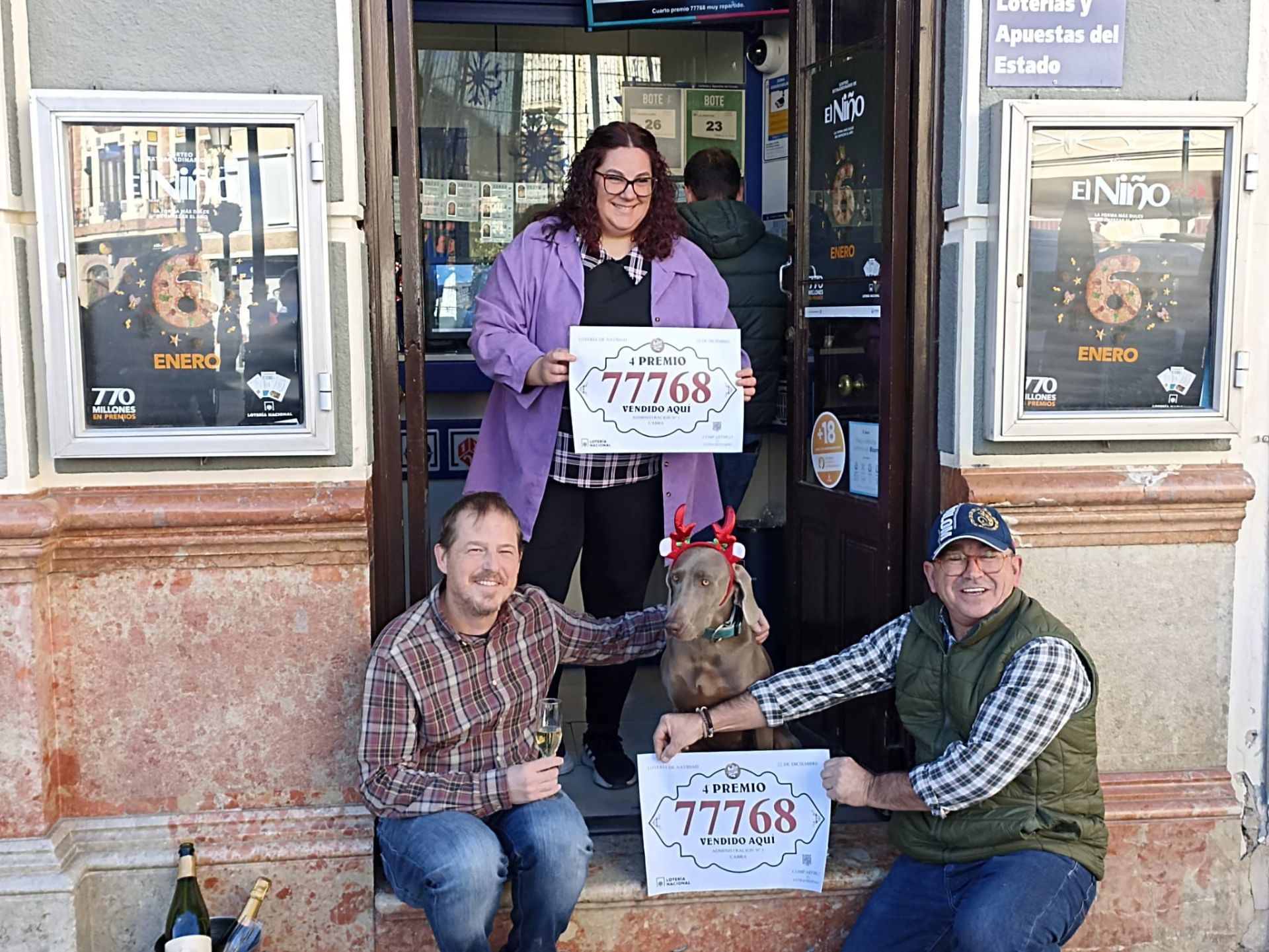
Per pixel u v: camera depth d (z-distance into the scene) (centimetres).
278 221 251
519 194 472
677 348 286
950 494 286
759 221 387
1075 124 269
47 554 250
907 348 294
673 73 468
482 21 435
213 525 254
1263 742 300
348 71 254
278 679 263
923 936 256
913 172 288
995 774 238
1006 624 249
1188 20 278
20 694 248
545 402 295
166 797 264
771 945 278
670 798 268
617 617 319
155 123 246
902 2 283
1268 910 298
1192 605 292
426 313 464
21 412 246
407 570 319
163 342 252
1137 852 289
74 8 246
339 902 265
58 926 249
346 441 262
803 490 355
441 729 249
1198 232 280
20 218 248
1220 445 291
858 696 274
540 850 242
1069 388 279
